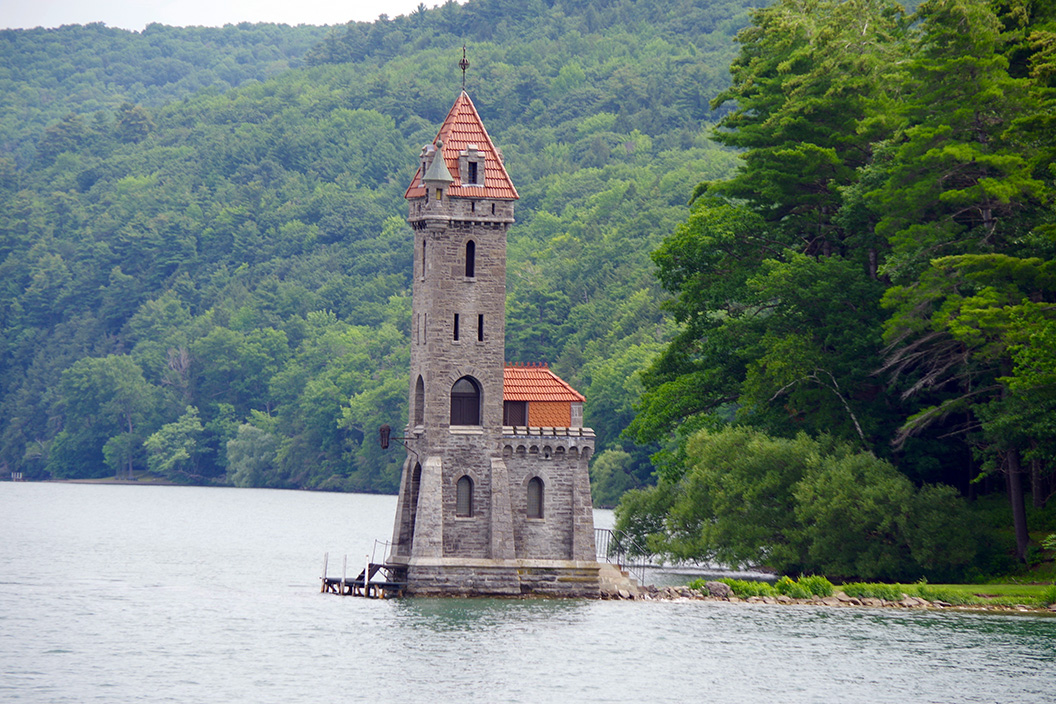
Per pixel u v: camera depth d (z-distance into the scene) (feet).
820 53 637.30
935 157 545.44
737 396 647.15
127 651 441.68
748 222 636.89
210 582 636.89
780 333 614.34
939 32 572.10
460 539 521.65
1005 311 507.30
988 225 558.97
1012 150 563.89
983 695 392.27
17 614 519.19
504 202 525.75
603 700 384.88
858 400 606.96
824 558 558.15
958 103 567.59
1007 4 603.67
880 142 606.14
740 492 574.15
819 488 552.00
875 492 545.85
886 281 622.95
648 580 630.74
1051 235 504.02
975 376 582.35
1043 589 528.63
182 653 438.40
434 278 521.65
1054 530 562.66
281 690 389.60
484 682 401.70
